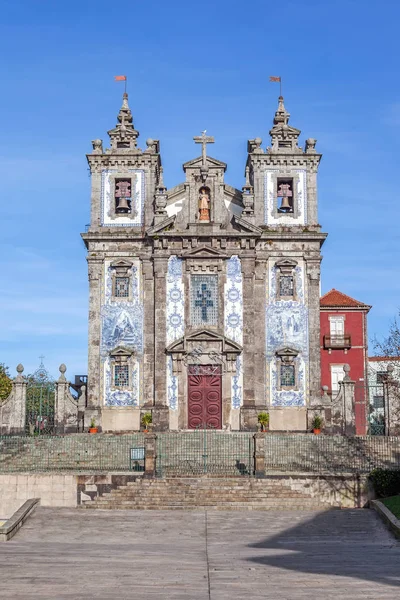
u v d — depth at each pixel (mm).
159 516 33562
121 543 28469
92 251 52750
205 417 50906
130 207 53969
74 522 32406
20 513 32219
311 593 18938
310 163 53875
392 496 36062
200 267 52219
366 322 69812
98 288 52438
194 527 31469
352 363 69062
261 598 18406
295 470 40219
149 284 52406
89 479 36844
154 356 51469
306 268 52562
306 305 52250
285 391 51375
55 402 50062
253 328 51594
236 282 52125
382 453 43094
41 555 25156
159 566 23109
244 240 52250
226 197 54000
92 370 51562
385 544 28297
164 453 42719
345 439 43844
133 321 52094
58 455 42594
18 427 48781
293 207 53500
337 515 33938
